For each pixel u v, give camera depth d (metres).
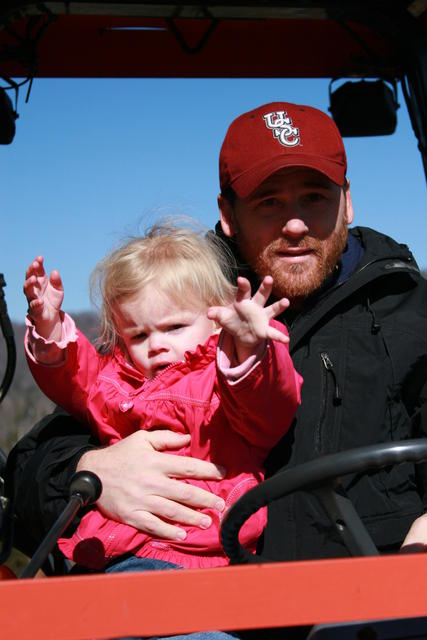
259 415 1.45
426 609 0.91
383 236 1.88
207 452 1.56
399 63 2.11
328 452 1.63
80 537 1.53
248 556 1.28
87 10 1.83
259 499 1.13
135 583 0.89
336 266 1.81
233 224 1.93
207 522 1.48
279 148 1.77
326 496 1.11
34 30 2.00
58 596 0.89
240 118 1.90
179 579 0.90
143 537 1.50
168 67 2.16
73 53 2.11
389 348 1.68
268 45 2.17
